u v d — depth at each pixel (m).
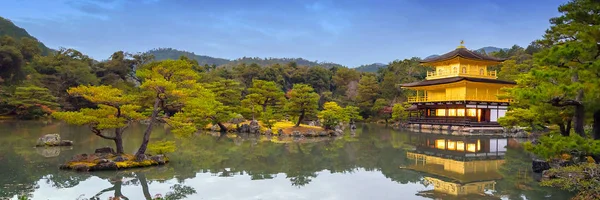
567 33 14.88
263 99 46.09
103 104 19.94
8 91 54.81
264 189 15.98
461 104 52.03
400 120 62.62
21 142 29.61
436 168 21.45
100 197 14.23
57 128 42.41
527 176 18.73
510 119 27.27
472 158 25.36
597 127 13.15
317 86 89.50
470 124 48.03
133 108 20.59
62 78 63.59
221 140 35.56
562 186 14.98
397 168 21.39
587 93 11.68
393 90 76.25
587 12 13.50
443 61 58.12
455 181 17.80
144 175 18.41
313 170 20.66
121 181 16.91
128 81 79.56
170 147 21.58
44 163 20.66
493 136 42.69
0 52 56.00
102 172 18.62
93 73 72.56
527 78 25.61
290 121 52.28
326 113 43.38
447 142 35.97
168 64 21.22
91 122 19.42
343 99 80.06
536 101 12.62
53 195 14.36
